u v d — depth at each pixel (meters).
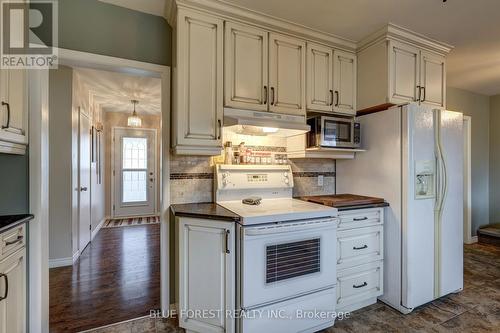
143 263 3.08
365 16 2.00
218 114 1.88
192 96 1.80
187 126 1.79
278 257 1.69
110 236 4.23
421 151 2.12
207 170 2.21
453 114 2.32
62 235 3.01
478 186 3.99
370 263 2.16
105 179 5.50
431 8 1.90
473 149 3.93
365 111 2.48
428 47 2.40
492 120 4.09
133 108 5.19
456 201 2.35
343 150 2.35
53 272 2.82
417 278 2.10
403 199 2.09
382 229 2.21
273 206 1.99
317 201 2.17
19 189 1.63
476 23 2.10
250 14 1.93
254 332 1.61
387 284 2.20
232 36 1.93
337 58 2.38
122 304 2.19
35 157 1.66
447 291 2.28
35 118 1.66
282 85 2.11
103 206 5.29
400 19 2.04
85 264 3.05
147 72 2.02
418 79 2.37
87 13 1.81
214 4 1.81
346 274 2.05
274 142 2.51
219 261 1.64
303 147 2.34
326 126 2.25
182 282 1.74
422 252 2.13
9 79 1.39
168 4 1.86
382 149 2.27
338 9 1.91
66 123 3.04
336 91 2.37
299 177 2.61
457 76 3.28
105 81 3.56
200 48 1.83
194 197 2.16
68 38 1.76
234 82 1.93
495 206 4.04
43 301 1.69
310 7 1.88
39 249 1.66
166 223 2.04
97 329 1.87
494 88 3.75
